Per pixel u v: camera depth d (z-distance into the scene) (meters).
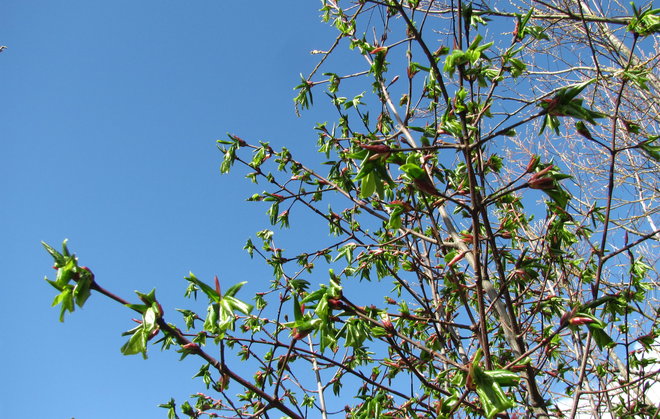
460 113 2.00
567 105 1.88
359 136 3.93
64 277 1.38
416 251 3.84
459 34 2.34
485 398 1.62
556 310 3.22
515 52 2.33
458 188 3.35
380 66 2.88
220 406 3.66
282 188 4.19
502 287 2.79
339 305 1.86
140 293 1.52
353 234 4.11
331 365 2.59
